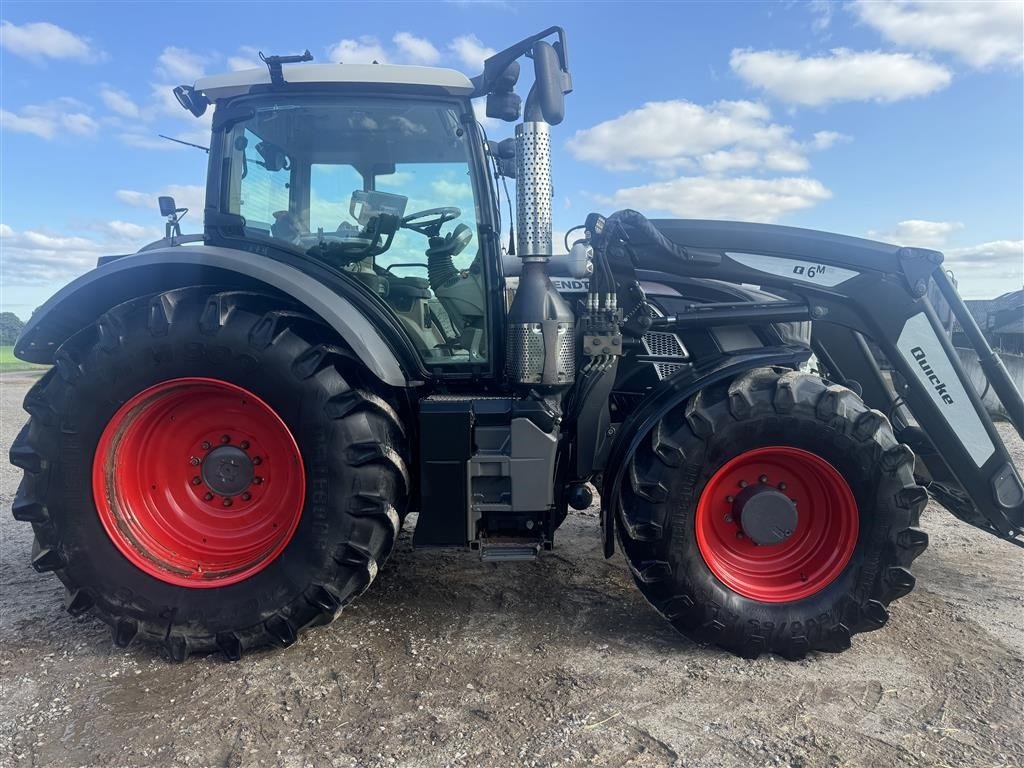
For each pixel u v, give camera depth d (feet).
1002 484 10.08
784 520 9.22
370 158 10.21
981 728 7.45
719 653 9.18
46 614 10.26
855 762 6.85
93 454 8.88
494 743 7.15
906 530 8.95
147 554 9.04
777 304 10.37
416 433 9.89
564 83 9.07
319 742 7.19
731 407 8.93
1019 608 10.59
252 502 9.50
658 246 9.97
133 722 7.57
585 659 8.94
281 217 10.34
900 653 9.16
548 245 9.34
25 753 7.04
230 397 9.20
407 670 8.63
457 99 9.76
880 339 10.26
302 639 9.43
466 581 11.46
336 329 8.84
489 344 10.02
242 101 9.83
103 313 9.92
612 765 6.81
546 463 9.23
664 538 9.03
